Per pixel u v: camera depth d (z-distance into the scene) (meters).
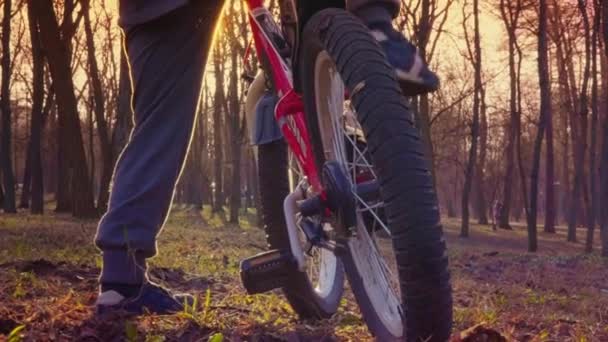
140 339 2.66
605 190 21.78
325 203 2.54
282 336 2.84
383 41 2.40
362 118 2.10
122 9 3.22
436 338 2.06
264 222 3.61
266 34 3.04
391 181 2.00
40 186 29.75
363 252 2.61
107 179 27.98
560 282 9.49
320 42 2.39
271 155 3.54
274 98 3.38
